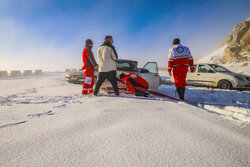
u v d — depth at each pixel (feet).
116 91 11.66
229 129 5.09
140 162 3.12
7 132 4.44
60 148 3.61
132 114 6.55
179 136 4.44
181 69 10.62
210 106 8.70
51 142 3.89
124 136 4.34
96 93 11.39
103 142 3.96
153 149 3.66
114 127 5.01
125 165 3.01
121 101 9.28
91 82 12.39
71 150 3.53
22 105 7.95
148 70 16.17
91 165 3.00
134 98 10.55
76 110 7.02
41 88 17.26
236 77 20.62
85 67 12.01
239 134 4.69
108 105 8.13
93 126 5.05
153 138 4.26
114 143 3.92
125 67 14.96
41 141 3.93
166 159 3.25
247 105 9.48
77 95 11.61
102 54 11.18
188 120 5.95
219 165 3.07
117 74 13.98
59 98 10.12
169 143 3.99
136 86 11.93
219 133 4.73
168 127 5.13
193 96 13.29
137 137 4.30
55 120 5.59
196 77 24.22
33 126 4.96
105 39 11.70
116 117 6.08
